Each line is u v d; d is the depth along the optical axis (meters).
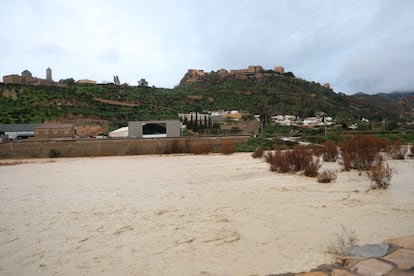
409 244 4.47
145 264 4.86
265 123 94.31
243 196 10.09
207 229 6.55
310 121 98.94
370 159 15.60
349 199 8.74
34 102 94.88
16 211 9.23
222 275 4.21
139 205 9.45
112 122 87.25
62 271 4.76
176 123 56.75
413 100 182.88
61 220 7.96
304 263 4.44
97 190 12.91
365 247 4.50
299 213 7.46
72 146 45.09
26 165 31.09
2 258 5.40
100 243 6.00
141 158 37.72
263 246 5.33
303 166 16.16
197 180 14.89
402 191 9.66
